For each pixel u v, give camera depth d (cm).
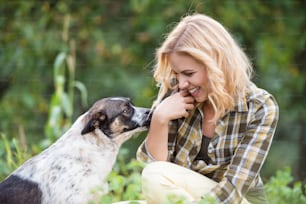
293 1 1344
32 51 1284
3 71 1306
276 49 1280
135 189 580
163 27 1248
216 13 1265
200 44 586
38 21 1326
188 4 1255
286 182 782
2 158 856
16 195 606
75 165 614
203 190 595
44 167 614
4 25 1338
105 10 1330
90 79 1252
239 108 598
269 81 1265
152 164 604
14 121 1241
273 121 596
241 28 1298
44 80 1285
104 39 1288
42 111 1269
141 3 1241
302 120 1244
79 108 1235
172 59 593
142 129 643
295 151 1166
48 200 603
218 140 605
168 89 636
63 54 963
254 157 590
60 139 633
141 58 1275
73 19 1309
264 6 1331
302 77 1286
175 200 574
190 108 610
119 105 637
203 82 592
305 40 1305
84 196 608
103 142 629
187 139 622
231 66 595
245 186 588
